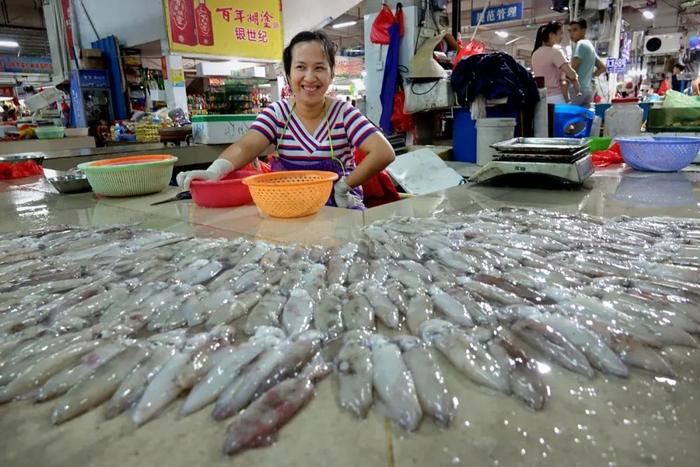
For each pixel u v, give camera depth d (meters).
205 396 1.03
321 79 3.06
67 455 0.87
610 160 4.24
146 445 0.90
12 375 1.14
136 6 8.23
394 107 6.70
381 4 6.90
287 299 1.54
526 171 3.18
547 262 1.72
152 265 1.85
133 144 6.87
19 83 16.91
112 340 1.28
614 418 0.91
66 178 3.54
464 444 0.86
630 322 1.27
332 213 2.68
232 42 8.81
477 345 1.17
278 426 0.92
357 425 0.93
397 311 1.42
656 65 16.91
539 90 5.52
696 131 4.89
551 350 1.14
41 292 1.65
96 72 8.75
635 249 1.84
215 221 2.56
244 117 6.44
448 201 2.94
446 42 7.11
